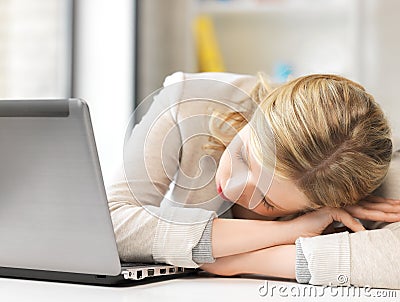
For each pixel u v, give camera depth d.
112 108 3.16
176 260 1.21
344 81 1.27
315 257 1.17
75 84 3.14
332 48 3.27
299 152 1.16
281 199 1.22
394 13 3.14
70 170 0.99
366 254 1.18
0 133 1.00
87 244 1.03
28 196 1.03
